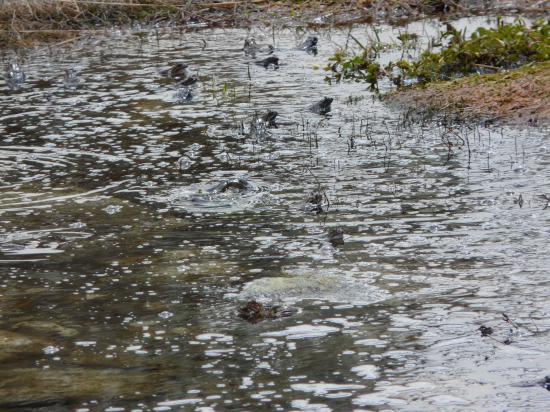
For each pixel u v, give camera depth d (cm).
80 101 1274
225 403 504
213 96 1288
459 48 1416
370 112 1196
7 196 882
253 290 652
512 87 1207
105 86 1363
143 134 1102
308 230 778
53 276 692
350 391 514
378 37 1611
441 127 1109
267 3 2014
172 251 737
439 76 1364
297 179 922
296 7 1983
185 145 1053
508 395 507
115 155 1019
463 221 788
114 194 886
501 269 682
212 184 911
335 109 1214
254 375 535
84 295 656
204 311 625
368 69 1380
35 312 629
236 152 1022
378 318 607
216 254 729
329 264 702
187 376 536
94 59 1575
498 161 963
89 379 533
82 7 1916
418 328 591
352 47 1611
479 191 870
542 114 1112
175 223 803
